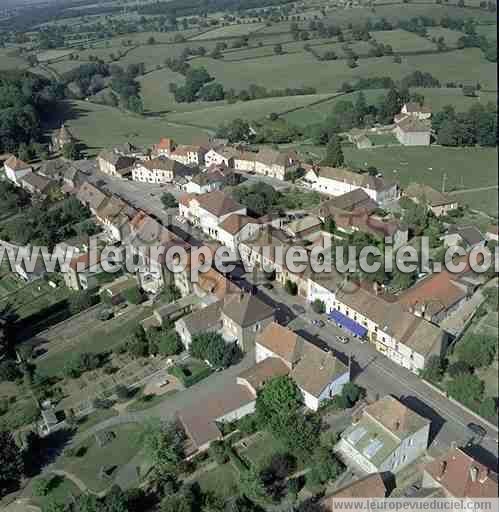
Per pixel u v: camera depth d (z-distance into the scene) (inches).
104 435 4916.3
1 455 4483.3
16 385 5684.1
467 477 3929.6
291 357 5118.1
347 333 5871.1
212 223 7805.1
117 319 6466.5
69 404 5354.3
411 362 5290.4
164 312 6107.3
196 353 5590.6
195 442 4623.5
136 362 5802.2
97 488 4483.3
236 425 4822.8
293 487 4215.1
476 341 5167.3
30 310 6820.9
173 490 4323.3
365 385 5167.3
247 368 5511.8
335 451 4527.6
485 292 6131.9
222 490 4343.0
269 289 6638.8
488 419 4699.8
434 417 4795.8
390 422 4379.9
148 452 4542.3
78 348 6087.6
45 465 4739.2
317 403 4852.4
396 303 5669.3
